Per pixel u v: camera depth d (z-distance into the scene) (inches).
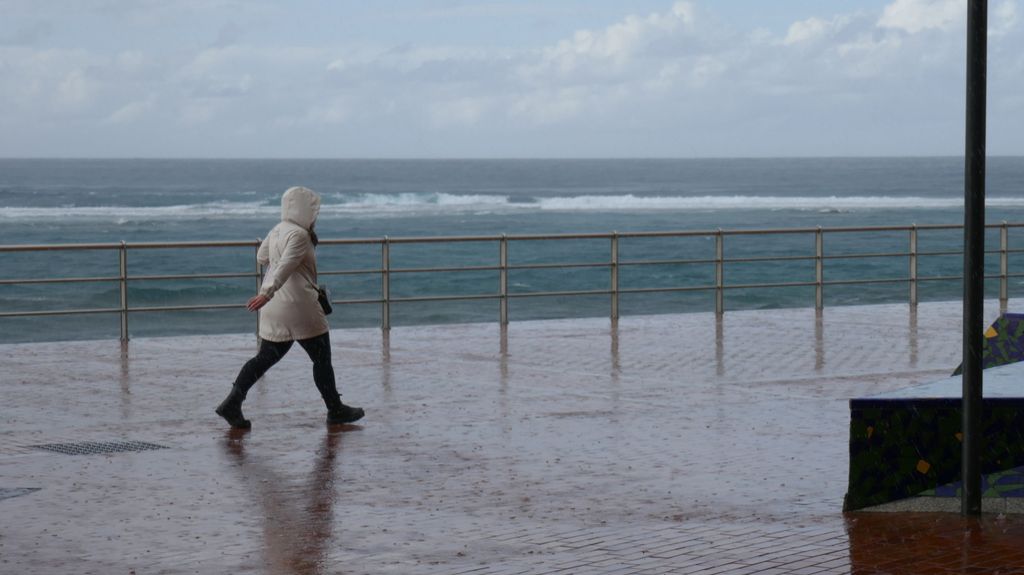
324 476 378.9
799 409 497.7
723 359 643.5
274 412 494.3
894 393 339.9
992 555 285.9
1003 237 902.4
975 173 318.3
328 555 290.8
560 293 802.8
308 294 458.9
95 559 287.4
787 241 2509.8
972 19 315.0
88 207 3521.2
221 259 2165.4
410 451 416.5
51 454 413.7
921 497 332.2
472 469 388.2
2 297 1686.8
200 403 515.8
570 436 441.4
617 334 750.5
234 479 375.2
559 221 2898.6
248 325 1434.5
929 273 1961.1
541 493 354.9
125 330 709.9
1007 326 435.2
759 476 375.9
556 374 593.0
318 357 463.8
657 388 550.9
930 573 271.4
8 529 315.3
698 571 274.8
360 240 747.4
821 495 350.9
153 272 2009.1
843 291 1716.3
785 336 740.0
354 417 469.1
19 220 2770.7
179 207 3275.1
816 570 274.8
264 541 303.6
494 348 688.4
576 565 280.8
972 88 316.2
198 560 286.7
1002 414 328.2
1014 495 327.9
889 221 2908.5
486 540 303.6
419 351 675.4
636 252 2315.5
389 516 329.1
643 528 314.7
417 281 1883.6
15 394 538.6
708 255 2263.8
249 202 3772.1
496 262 2149.4
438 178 6530.5
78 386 560.1
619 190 5172.2
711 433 446.0
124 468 391.2
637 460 399.9
